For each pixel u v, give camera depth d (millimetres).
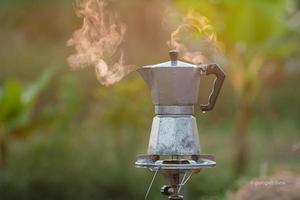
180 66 3807
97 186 14266
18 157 14625
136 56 24141
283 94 25047
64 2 25781
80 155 14688
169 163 3764
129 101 15516
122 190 14234
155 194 14000
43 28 25922
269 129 22406
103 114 15773
